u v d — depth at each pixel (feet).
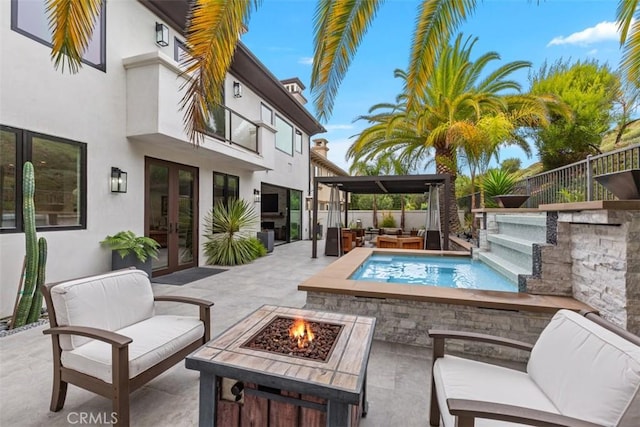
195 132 9.44
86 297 7.48
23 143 13.53
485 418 4.37
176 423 6.67
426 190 36.35
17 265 13.34
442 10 8.77
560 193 16.78
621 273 7.91
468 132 24.22
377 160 40.16
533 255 11.18
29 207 12.22
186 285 18.88
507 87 28.73
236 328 6.99
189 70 8.18
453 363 6.55
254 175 33.86
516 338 9.95
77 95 15.70
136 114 18.03
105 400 7.43
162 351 7.28
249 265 25.76
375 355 10.08
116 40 17.71
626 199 8.27
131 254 17.43
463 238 31.86
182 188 23.66
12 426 6.51
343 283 12.55
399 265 20.95
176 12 21.13
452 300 10.44
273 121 37.73
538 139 29.78
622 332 5.15
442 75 28.37
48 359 9.31
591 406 4.62
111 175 17.43
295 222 45.37
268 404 5.51
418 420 6.91
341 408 4.90
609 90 26.66
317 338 6.54
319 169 62.54
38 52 14.03
